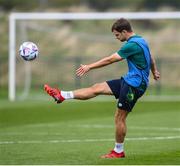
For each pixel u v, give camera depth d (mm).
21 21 100688
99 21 127938
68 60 107625
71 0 150125
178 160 32812
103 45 120062
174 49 119500
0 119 60312
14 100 86875
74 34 123250
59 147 38844
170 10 147000
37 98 90562
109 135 45844
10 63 86125
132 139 42906
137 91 33219
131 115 63594
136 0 152625
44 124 55281
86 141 42094
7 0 147250
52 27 123125
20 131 49156
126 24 33656
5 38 123125
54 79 110250
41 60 110562
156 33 127562
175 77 108875
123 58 33156
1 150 37406
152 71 35156
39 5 147625
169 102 81250
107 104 78188
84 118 61250
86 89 33406
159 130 49406
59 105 76875
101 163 31938
